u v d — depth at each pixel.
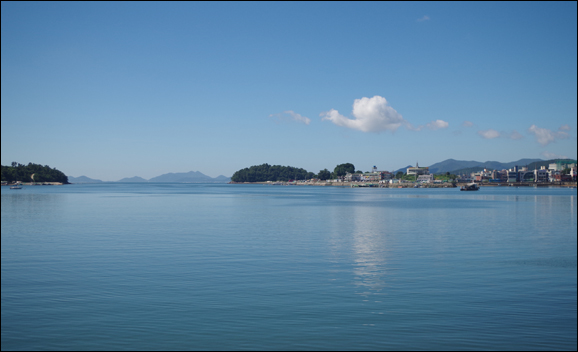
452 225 63.41
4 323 19.78
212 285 26.41
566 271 30.72
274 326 19.55
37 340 18.06
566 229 58.41
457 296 24.20
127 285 26.33
